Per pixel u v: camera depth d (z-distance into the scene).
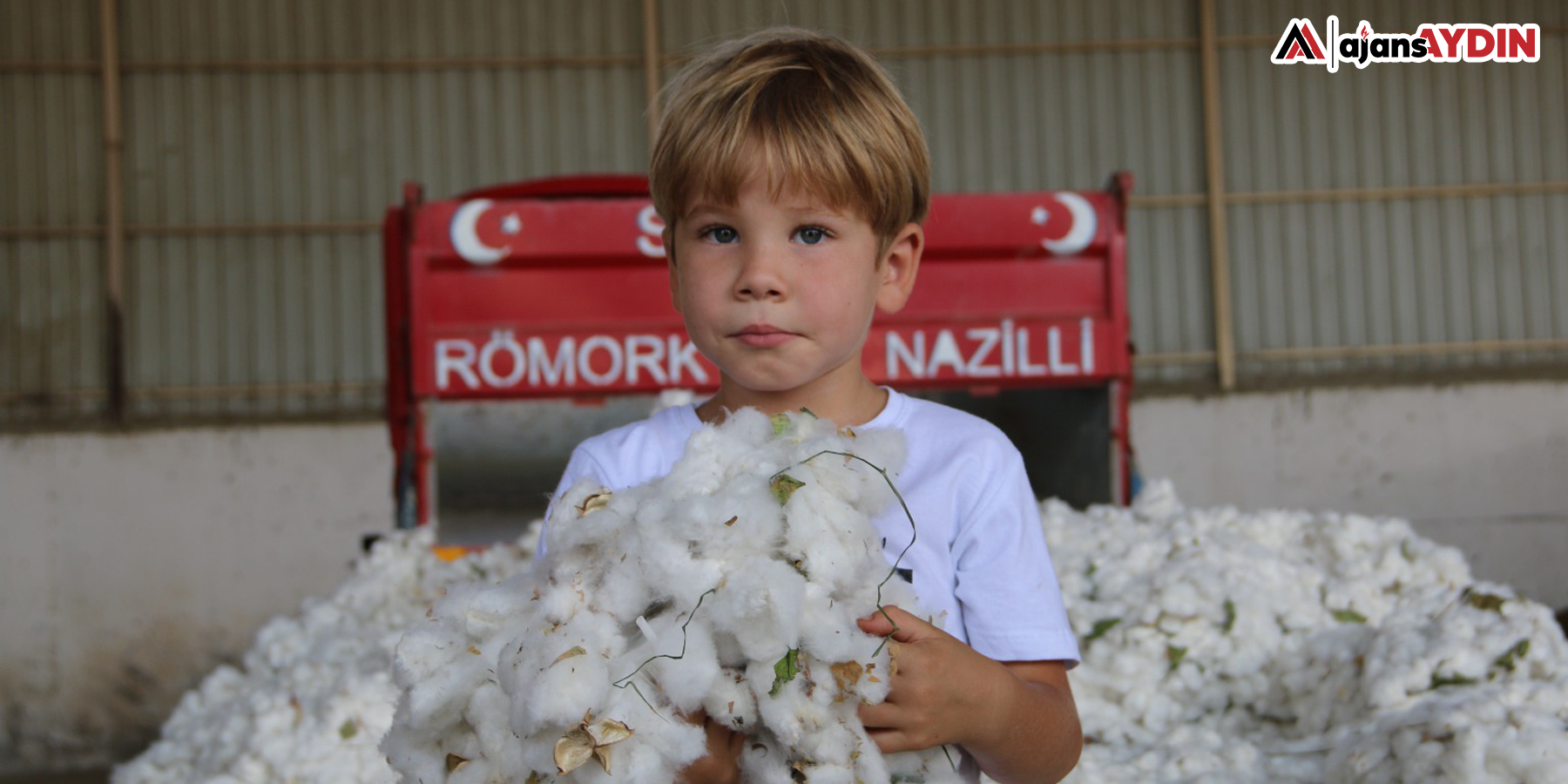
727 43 1.43
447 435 4.36
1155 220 8.32
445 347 4.34
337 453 7.71
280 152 8.02
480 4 8.12
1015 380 4.49
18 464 7.49
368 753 2.06
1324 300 8.34
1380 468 8.08
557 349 4.37
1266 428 8.08
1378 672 2.04
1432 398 8.09
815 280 1.26
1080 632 2.29
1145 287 8.33
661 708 1.11
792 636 1.09
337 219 8.04
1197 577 2.29
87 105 7.86
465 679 1.19
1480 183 8.35
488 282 4.38
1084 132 8.34
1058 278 4.52
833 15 8.27
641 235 4.37
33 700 7.43
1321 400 8.08
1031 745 1.24
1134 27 8.34
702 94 1.31
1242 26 8.34
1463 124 8.37
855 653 1.13
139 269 7.92
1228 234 8.35
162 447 7.61
